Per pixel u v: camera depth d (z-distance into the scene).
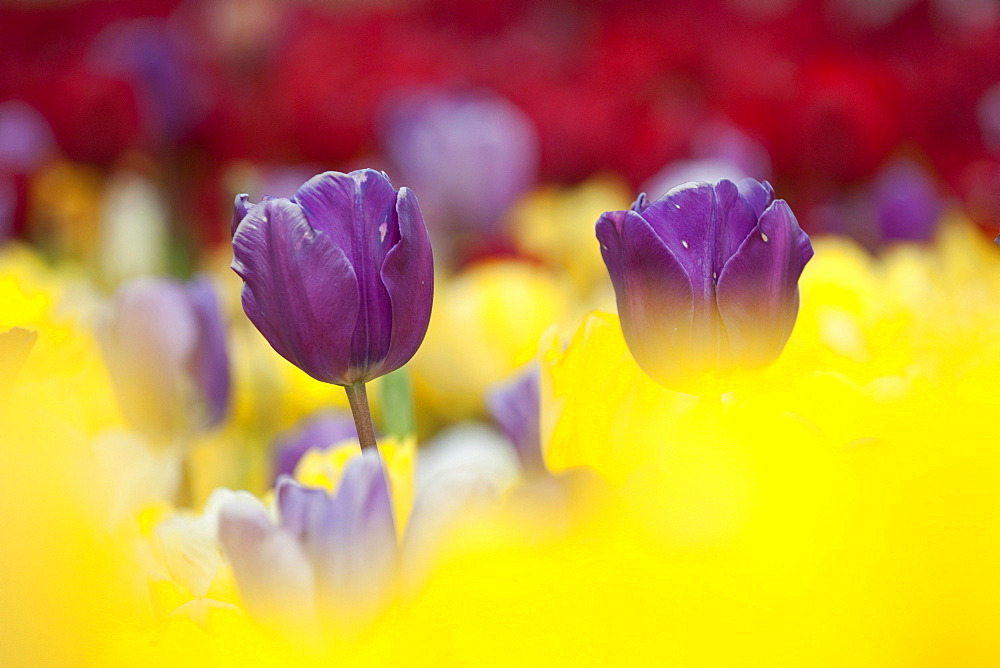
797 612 1.06
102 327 1.35
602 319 1.19
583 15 3.96
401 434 1.26
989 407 1.07
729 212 1.15
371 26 3.43
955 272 1.46
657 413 1.18
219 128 2.55
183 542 1.17
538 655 1.06
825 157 2.28
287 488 1.13
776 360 1.17
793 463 1.07
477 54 3.53
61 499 1.10
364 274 1.15
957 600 1.06
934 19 3.12
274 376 1.65
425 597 1.08
